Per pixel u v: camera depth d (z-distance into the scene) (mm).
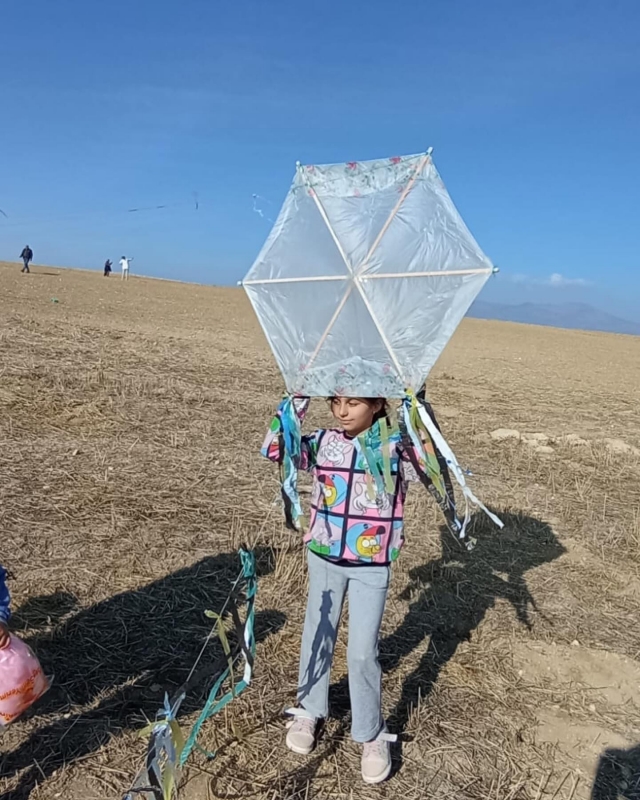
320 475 3248
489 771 3395
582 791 3332
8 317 17781
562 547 6090
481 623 4711
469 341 30297
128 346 15336
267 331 3088
